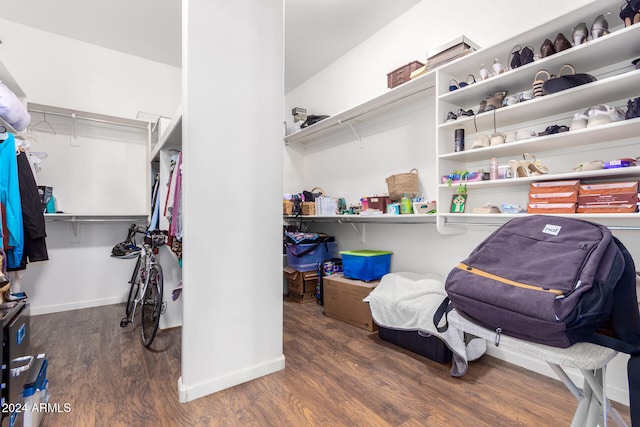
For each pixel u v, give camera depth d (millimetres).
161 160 2582
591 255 765
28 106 2699
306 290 3264
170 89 3598
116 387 1588
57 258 2947
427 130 2516
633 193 1323
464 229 2178
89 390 1559
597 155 1610
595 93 1453
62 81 3002
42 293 2875
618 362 1502
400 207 2396
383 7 2582
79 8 2604
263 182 1744
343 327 2494
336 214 3020
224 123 1606
